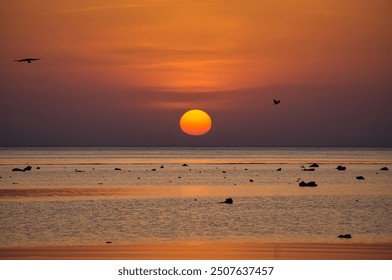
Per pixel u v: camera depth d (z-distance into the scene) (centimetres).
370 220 8331
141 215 8831
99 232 7181
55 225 7756
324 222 8100
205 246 6228
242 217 8594
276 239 6681
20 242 6469
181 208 9750
